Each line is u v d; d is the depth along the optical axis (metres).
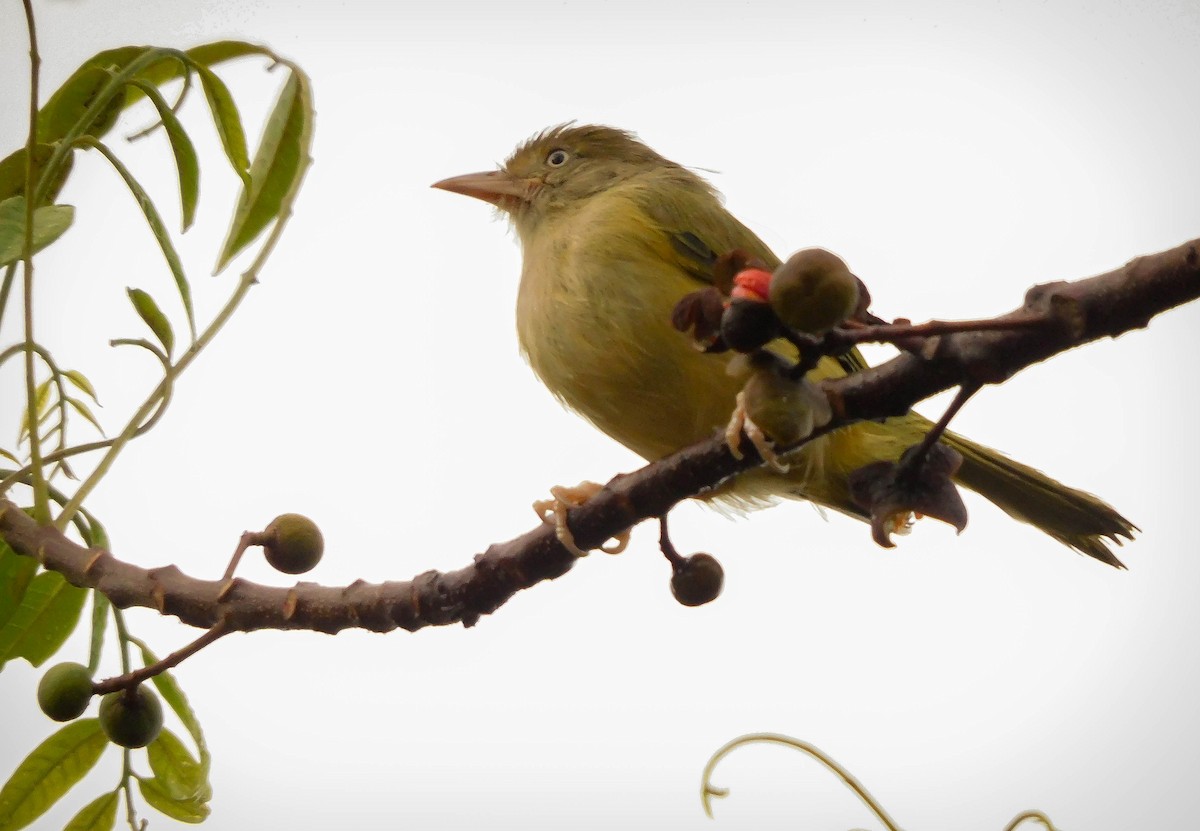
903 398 2.31
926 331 2.08
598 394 2.64
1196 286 2.05
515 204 2.68
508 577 2.59
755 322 2.04
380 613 2.58
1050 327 2.14
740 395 2.58
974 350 2.23
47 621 2.59
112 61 2.59
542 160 2.68
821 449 2.63
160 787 2.59
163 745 2.59
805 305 1.99
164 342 2.59
